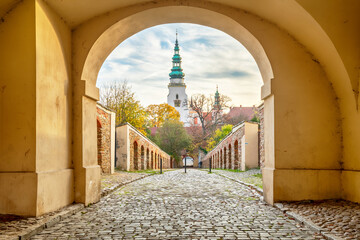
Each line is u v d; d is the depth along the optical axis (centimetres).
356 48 621
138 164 2238
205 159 4875
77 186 675
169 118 5738
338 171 695
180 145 5416
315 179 691
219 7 719
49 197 559
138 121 3541
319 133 703
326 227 463
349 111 668
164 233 457
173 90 9888
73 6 620
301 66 710
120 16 699
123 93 3434
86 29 695
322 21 600
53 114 591
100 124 1463
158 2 710
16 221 482
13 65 528
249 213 602
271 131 717
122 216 575
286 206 635
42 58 550
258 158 2025
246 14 716
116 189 991
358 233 425
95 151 761
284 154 696
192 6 714
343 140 695
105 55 771
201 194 879
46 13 567
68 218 555
